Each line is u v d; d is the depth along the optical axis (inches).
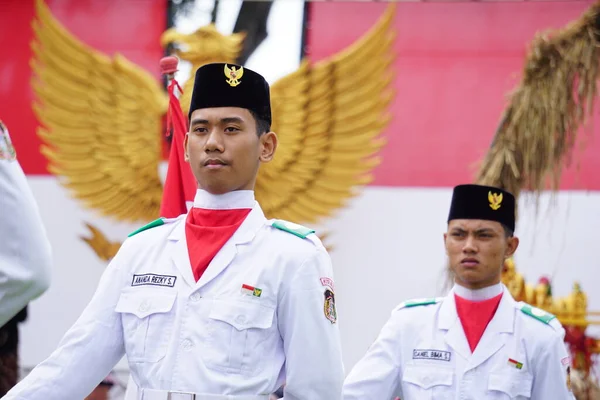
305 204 468.1
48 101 482.6
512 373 347.3
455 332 354.0
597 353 433.4
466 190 362.0
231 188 231.9
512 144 451.8
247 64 507.2
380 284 450.9
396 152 463.8
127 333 225.1
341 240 458.3
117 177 476.1
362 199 462.0
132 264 232.2
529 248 450.3
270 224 233.3
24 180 205.2
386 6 479.8
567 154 451.5
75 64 484.7
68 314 460.1
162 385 216.8
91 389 228.4
